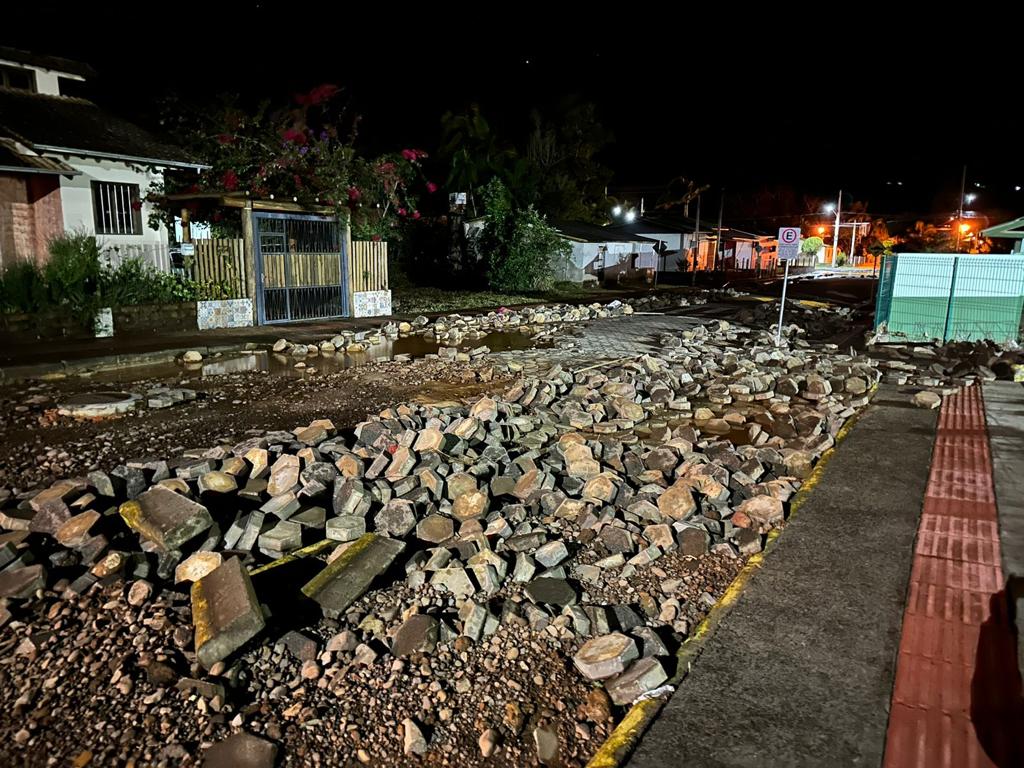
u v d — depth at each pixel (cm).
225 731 325
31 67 1688
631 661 378
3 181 1508
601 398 999
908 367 1280
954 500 615
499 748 326
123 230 1664
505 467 660
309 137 1933
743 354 1410
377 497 567
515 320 1923
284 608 421
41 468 671
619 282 3738
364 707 346
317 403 964
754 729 326
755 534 538
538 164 4331
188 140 1853
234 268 1666
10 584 418
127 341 1377
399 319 1867
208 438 782
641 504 578
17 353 1206
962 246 5603
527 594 447
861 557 504
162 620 394
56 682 351
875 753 311
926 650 390
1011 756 309
